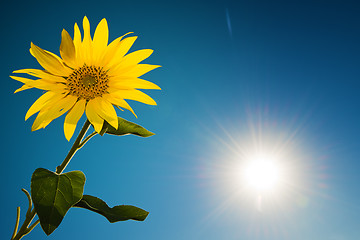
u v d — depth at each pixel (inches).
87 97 27.9
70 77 28.0
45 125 27.2
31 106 27.5
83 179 26.5
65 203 25.6
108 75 28.3
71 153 27.2
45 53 27.6
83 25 28.0
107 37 28.2
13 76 27.1
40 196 25.5
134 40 28.3
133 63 28.3
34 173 26.0
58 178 26.2
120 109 27.5
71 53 27.6
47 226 25.0
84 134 27.5
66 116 27.4
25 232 26.7
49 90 27.7
